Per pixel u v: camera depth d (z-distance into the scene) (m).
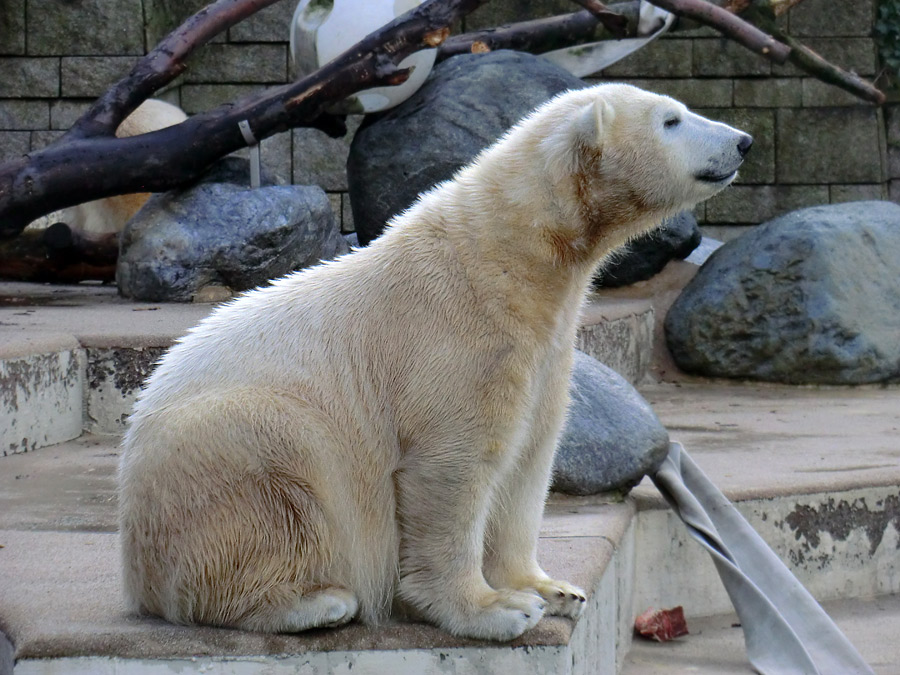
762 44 14.05
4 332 9.66
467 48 14.81
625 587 7.06
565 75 13.55
